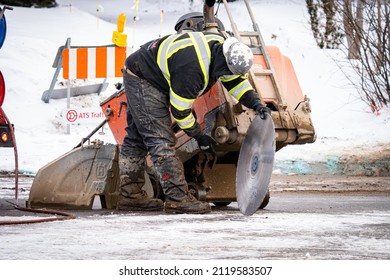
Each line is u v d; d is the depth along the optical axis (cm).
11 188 1922
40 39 3466
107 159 1416
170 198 1313
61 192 1411
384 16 3016
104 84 3059
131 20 4519
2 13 1311
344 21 3050
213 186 1433
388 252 903
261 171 1198
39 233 1045
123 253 889
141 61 1302
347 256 877
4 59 3206
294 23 3931
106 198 1418
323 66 3362
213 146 1302
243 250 911
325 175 2350
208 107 1321
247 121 1305
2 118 1278
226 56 1213
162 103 1305
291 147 2500
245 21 3944
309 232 1061
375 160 2378
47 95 2945
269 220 1202
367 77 3175
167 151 1310
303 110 1372
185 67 1229
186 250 909
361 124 2806
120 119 1485
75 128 2866
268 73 1366
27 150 2567
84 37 3656
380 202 1589
